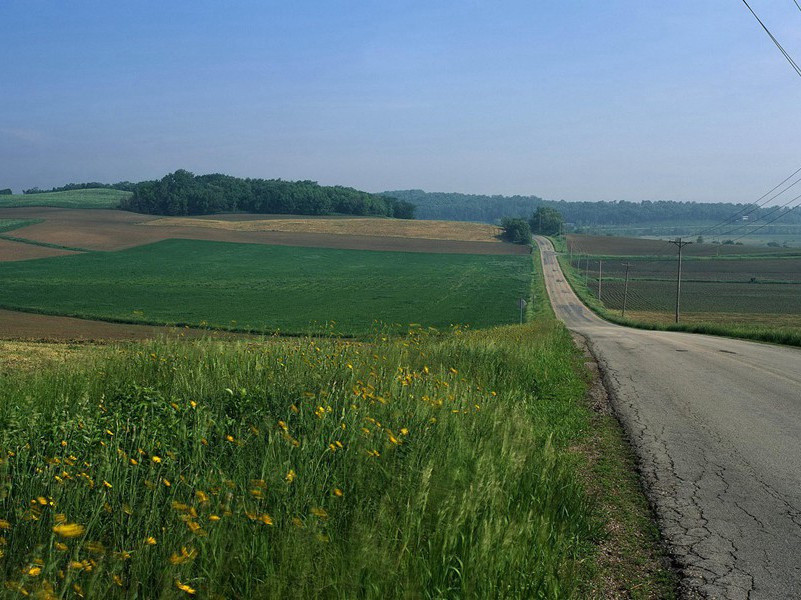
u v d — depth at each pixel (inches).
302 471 187.0
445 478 193.9
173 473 179.5
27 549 138.7
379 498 180.9
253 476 181.5
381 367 372.2
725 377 628.7
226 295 3115.2
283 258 4741.6
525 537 168.9
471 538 158.1
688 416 432.5
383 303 3038.9
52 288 2982.3
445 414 268.2
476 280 4168.3
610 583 183.5
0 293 2726.4
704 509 249.8
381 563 136.7
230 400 261.4
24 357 798.5
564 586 160.7
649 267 5826.8
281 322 2209.6
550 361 627.8
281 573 131.6
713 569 195.0
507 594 145.6
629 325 2484.0
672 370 682.2
